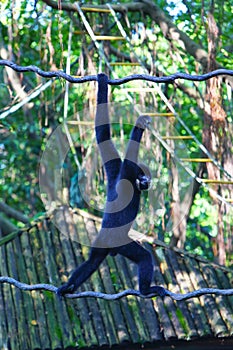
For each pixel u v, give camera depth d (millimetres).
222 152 19109
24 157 28453
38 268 17719
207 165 19234
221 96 18969
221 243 19828
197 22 22953
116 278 17312
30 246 18344
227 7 23359
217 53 21906
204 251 27438
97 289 16984
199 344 16219
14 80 25281
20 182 28641
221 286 17344
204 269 17844
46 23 23266
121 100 22500
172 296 10562
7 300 16750
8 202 29953
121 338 15711
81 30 20938
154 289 10633
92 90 19266
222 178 19531
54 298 16844
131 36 21203
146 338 15805
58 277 17391
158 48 23703
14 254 18094
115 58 25094
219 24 21594
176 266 17828
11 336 15781
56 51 23328
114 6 21109
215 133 19016
